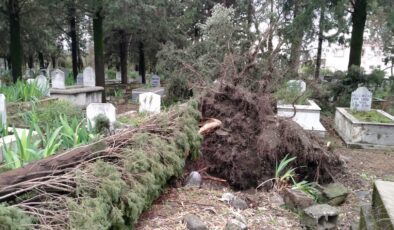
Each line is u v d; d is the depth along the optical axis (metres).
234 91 4.73
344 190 3.86
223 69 5.24
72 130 4.34
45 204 2.12
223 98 4.81
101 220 2.08
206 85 5.29
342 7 9.99
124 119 6.68
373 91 11.07
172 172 3.28
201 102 4.76
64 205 2.08
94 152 2.85
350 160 5.72
